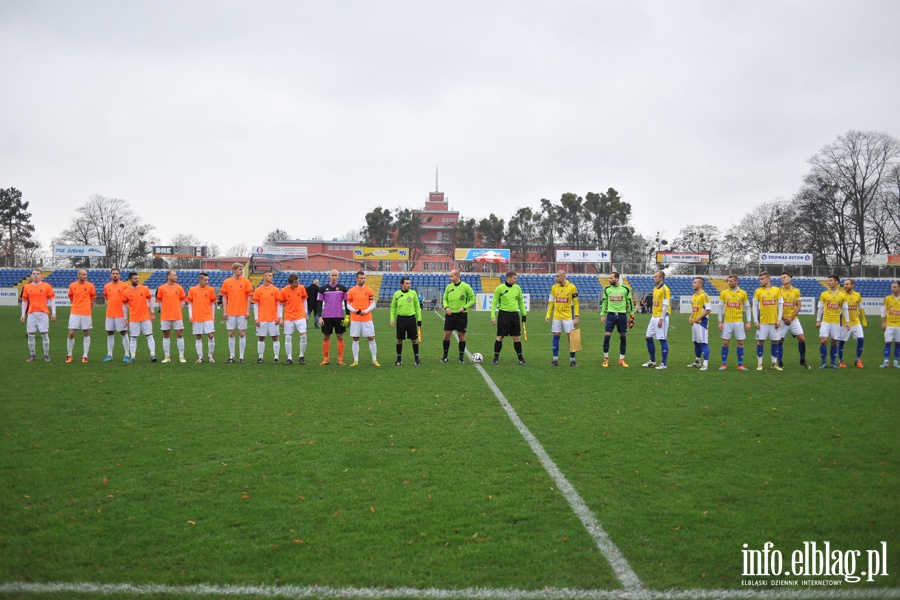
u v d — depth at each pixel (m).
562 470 6.11
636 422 8.26
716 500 5.29
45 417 8.48
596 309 51.25
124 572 4.02
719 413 8.85
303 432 7.68
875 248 63.72
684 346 20.25
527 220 83.12
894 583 3.91
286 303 14.39
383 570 4.05
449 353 17.45
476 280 58.47
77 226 76.19
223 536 4.57
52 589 3.81
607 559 4.20
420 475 5.96
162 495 5.43
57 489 5.57
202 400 9.76
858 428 7.92
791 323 14.22
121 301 14.72
